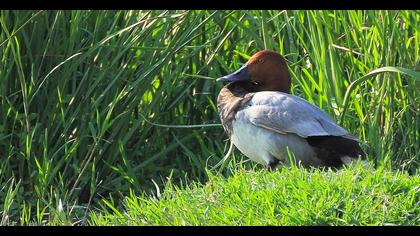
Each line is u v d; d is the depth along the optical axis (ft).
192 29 38.93
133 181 38.47
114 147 38.96
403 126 38.52
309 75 38.83
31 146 38.29
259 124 35.32
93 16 39.91
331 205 27.71
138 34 38.37
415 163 38.09
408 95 38.32
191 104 41.65
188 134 41.37
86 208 37.55
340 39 39.91
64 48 38.83
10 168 38.42
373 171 30.35
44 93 38.83
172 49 38.22
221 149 40.63
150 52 39.09
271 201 28.43
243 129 35.96
